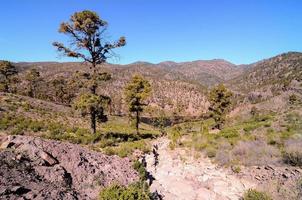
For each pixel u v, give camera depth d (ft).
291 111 111.96
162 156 68.80
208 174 58.29
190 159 65.21
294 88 331.57
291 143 63.36
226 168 58.75
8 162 37.96
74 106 85.30
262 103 261.85
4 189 30.58
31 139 48.06
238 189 52.49
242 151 62.85
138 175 52.85
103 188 40.11
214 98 130.82
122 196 36.17
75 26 78.54
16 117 95.45
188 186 55.36
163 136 110.63
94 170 47.29
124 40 85.35
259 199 45.01
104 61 86.94
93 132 85.56
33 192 33.01
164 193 53.78
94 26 81.30
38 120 103.50
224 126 133.49
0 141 45.96
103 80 86.28
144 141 82.12
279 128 80.18
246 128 86.99
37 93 278.67
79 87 84.07
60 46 80.74
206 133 84.33
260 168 56.29
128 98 124.57
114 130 132.05
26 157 42.16
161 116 225.35
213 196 52.54
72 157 47.83
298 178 49.98
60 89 261.85
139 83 125.18
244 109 262.67
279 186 49.78
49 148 47.44
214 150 65.77
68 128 93.20
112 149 64.69
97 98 82.53
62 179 40.45
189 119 272.72
